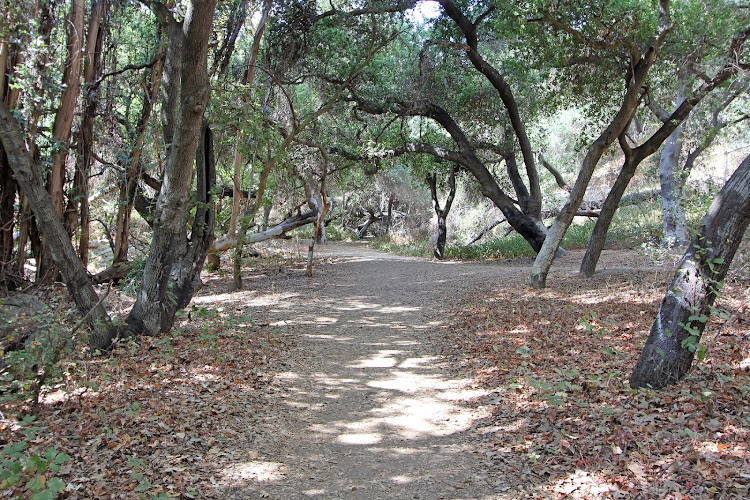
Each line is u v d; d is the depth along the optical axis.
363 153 19.52
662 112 16.05
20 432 4.59
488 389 7.04
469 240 30.89
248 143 11.27
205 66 7.77
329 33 16.56
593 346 8.15
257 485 4.62
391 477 4.83
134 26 13.39
